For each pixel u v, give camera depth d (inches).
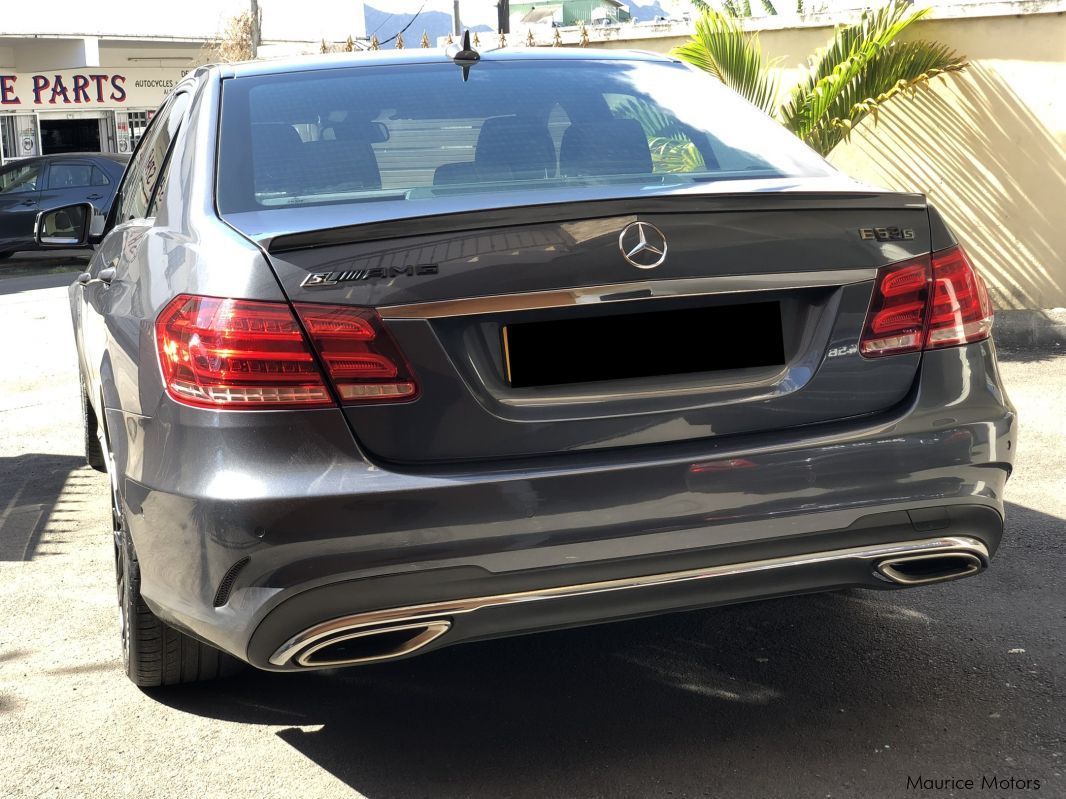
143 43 1045.2
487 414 90.4
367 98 118.7
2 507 195.5
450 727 112.7
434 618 90.0
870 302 97.5
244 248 92.3
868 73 318.3
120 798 102.7
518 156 110.8
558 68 129.3
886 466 96.4
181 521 92.1
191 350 91.1
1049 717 109.6
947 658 123.1
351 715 116.0
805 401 96.0
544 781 102.0
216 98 120.0
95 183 641.6
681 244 93.1
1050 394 245.4
